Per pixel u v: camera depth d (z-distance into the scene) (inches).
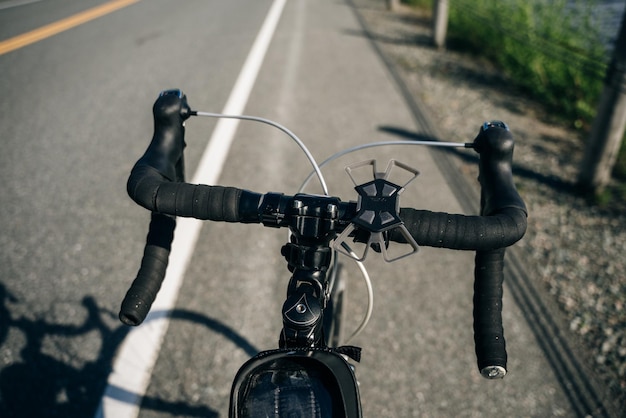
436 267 126.1
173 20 369.1
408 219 45.7
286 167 165.0
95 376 94.7
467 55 305.4
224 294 114.2
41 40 300.7
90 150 173.8
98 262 123.0
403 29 364.5
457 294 117.7
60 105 208.1
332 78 249.9
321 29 346.3
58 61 263.1
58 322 105.7
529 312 113.0
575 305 114.8
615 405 92.7
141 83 235.3
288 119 200.1
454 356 102.0
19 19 357.4
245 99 218.5
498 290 49.9
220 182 153.9
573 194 159.3
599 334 107.1
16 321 105.4
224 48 294.4
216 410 89.8
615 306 114.3
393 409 91.0
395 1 431.5
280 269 122.6
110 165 165.0
